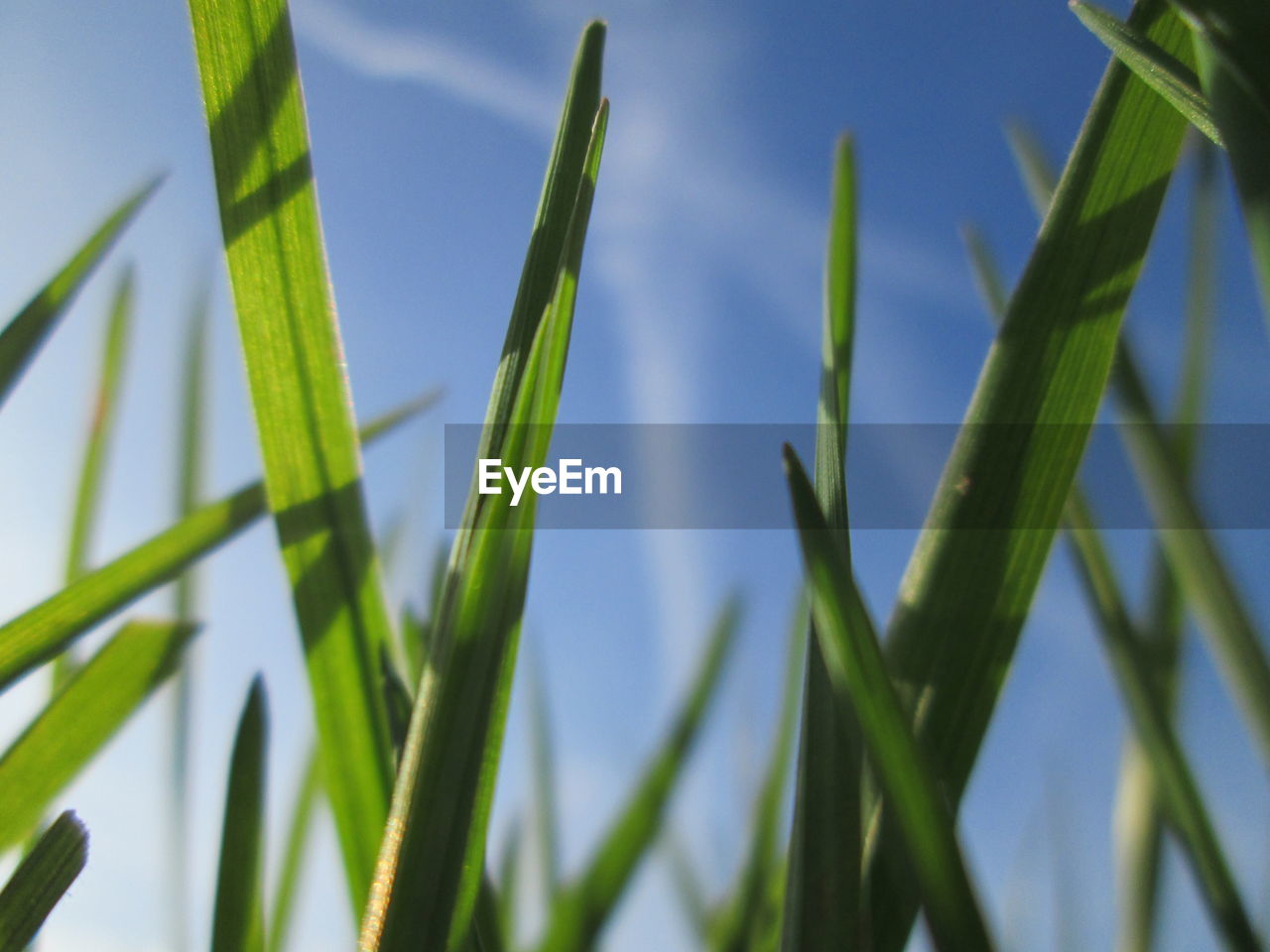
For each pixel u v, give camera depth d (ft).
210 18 0.22
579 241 0.21
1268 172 0.16
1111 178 0.20
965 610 0.20
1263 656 0.22
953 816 0.19
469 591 0.20
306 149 0.22
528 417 0.20
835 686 0.18
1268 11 0.16
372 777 0.22
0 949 0.18
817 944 0.17
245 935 0.21
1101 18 0.19
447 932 0.18
